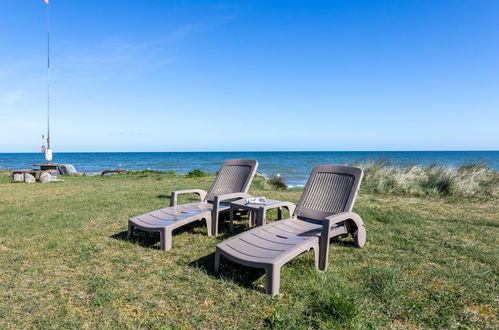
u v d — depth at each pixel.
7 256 3.88
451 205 7.39
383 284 3.00
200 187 10.54
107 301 2.75
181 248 4.17
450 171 9.86
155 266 3.55
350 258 3.81
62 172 17.75
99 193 9.11
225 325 2.40
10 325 2.40
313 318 2.45
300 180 21.28
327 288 2.88
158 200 7.84
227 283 3.08
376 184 9.80
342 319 2.41
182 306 2.68
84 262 3.68
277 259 2.87
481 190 8.85
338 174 4.55
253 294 2.88
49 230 5.06
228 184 5.68
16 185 11.39
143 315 2.54
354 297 2.72
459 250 4.05
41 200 7.84
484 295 2.86
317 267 3.40
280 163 47.19
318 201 4.46
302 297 2.80
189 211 4.91
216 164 50.25
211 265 3.58
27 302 2.75
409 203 7.60
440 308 2.64
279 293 2.89
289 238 3.51
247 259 2.97
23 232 4.93
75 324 2.39
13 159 70.44
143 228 4.22
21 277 3.27
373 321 2.42
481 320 2.47
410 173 10.47
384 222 5.61
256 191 9.89
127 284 3.09
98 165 48.91
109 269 3.48
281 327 2.34
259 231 3.73
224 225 5.42
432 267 3.54
